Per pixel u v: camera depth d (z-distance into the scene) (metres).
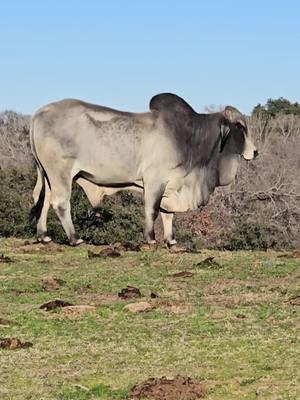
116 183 17.81
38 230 18.50
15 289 13.09
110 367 8.61
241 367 8.45
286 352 8.98
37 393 7.78
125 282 13.67
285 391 7.61
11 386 8.01
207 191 18.20
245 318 10.79
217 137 18.09
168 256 16.58
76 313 11.26
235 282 13.55
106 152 17.42
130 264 15.65
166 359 8.85
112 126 17.47
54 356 9.11
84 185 18.05
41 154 17.56
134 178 17.73
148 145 17.58
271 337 9.70
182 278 14.02
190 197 18.02
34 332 10.27
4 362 8.88
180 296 12.41
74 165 17.56
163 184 17.73
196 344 9.47
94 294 12.71
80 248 17.84
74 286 13.36
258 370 8.31
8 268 15.24
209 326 10.37
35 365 8.75
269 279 13.80
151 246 17.80
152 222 17.83
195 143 17.89
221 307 11.55
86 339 9.86
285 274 14.23
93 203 18.14
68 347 9.49
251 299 12.09
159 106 17.81
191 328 10.28
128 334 10.05
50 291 13.03
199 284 13.41
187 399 7.48
